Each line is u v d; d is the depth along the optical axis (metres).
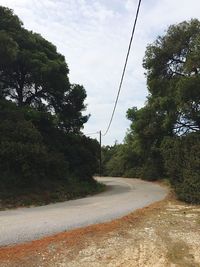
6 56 25.48
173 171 21.23
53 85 31.00
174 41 24.95
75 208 16.88
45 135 28.81
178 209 15.99
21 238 9.66
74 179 29.14
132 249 8.99
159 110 30.81
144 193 25.56
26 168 21.69
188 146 20.75
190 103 23.34
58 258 8.21
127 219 12.72
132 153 62.28
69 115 33.56
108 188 33.06
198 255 8.80
